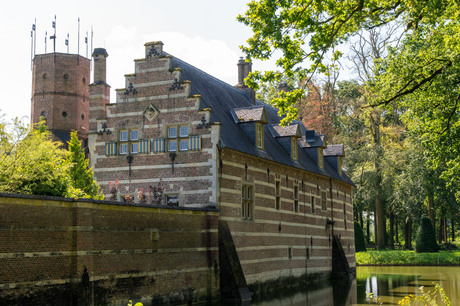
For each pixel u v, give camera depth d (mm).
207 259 20141
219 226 21234
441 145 19953
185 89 22297
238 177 22891
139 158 22766
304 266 28750
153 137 22641
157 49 23016
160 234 17812
